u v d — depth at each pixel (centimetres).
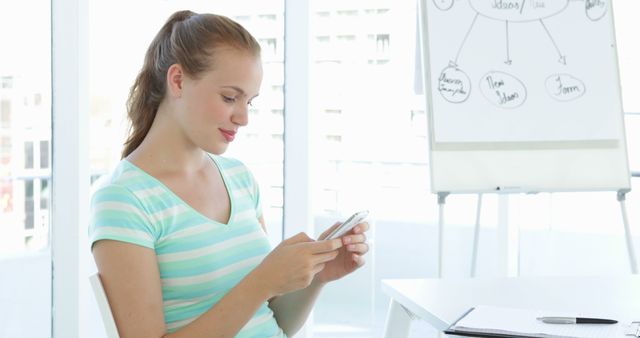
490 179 258
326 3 308
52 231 246
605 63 270
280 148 305
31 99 242
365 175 315
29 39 240
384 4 309
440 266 259
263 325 149
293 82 300
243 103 140
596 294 166
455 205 313
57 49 240
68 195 245
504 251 301
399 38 310
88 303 250
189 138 141
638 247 306
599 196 306
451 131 258
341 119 313
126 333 129
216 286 141
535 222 311
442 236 258
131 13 259
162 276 138
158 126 143
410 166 315
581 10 271
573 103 266
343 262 152
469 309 148
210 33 137
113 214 131
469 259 314
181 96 139
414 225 316
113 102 256
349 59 311
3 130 242
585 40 270
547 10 269
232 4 289
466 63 262
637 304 157
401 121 314
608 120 267
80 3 239
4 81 241
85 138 244
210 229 142
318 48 310
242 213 150
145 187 137
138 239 131
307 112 300
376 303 318
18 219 245
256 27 296
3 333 246
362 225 148
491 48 264
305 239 140
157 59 143
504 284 177
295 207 305
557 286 175
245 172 158
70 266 246
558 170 262
